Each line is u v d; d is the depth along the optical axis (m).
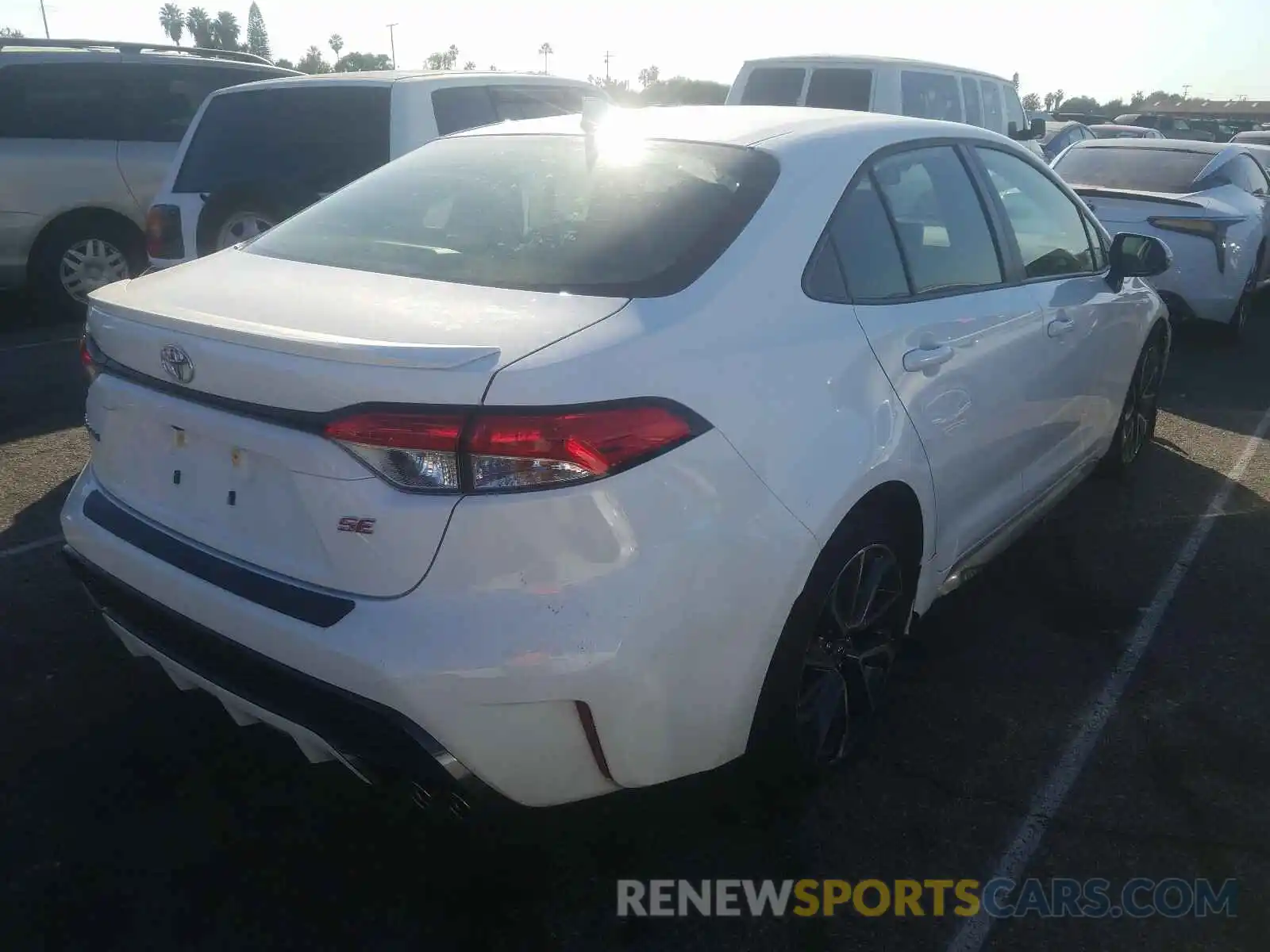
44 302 8.59
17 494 4.89
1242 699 3.40
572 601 2.11
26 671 3.44
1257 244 8.41
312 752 2.38
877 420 2.74
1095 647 3.71
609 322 2.30
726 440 2.33
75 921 2.45
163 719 3.23
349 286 2.58
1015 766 3.06
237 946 2.40
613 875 2.64
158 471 2.60
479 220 2.87
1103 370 4.37
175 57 8.92
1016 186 3.86
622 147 3.05
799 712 2.72
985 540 3.62
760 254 2.62
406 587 2.12
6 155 8.13
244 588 2.31
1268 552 4.46
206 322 2.35
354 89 6.18
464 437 2.05
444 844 2.75
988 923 2.50
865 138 3.14
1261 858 2.71
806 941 2.45
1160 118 34.62
